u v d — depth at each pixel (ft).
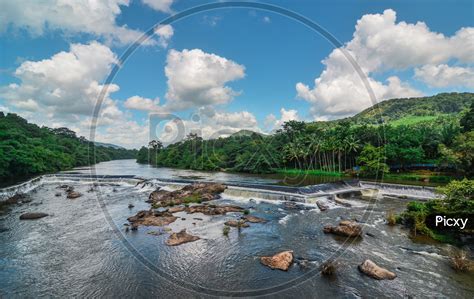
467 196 63.98
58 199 115.14
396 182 149.69
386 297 41.96
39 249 60.23
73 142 333.42
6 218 85.15
